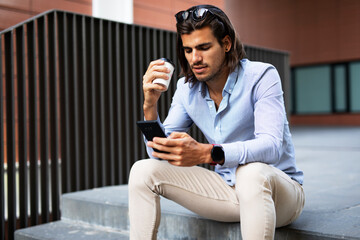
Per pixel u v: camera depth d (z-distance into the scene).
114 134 3.14
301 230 1.54
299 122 14.42
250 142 1.31
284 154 1.48
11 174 2.60
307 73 14.31
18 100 2.66
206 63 1.37
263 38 14.96
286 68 4.90
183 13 1.36
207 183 1.47
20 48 2.66
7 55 2.59
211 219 1.68
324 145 6.39
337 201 2.13
